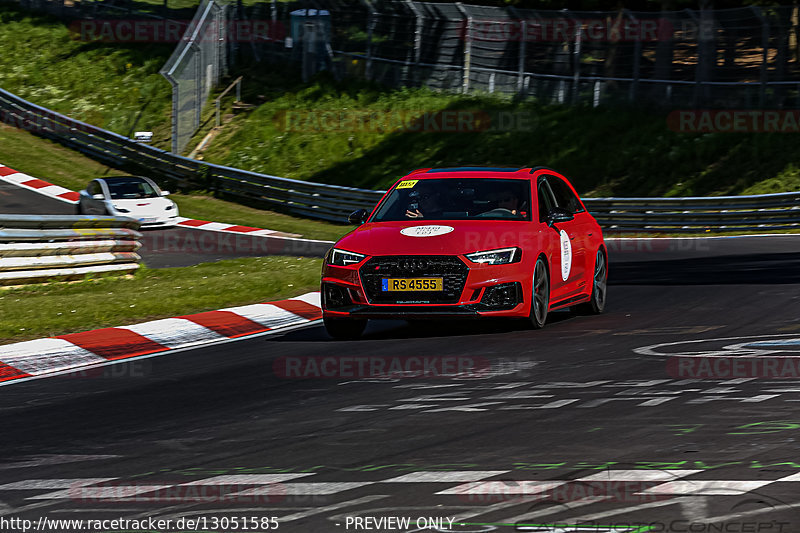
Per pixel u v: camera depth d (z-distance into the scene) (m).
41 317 43.25
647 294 48.81
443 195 39.59
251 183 125.19
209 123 148.38
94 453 21.41
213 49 156.25
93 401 27.64
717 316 39.69
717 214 100.56
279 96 153.00
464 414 23.70
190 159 131.75
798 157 115.25
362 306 36.22
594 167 124.94
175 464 20.12
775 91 122.25
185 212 116.94
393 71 150.75
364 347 35.16
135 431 23.52
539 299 37.44
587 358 31.03
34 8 187.38
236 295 49.50
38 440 22.95
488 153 131.12
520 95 141.00
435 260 35.69
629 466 18.52
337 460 19.89
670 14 130.88
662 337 34.75
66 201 119.31
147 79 161.75
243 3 163.50
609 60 138.50
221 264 67.38
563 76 138.62
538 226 38.16
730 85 125.19
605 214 105.38
